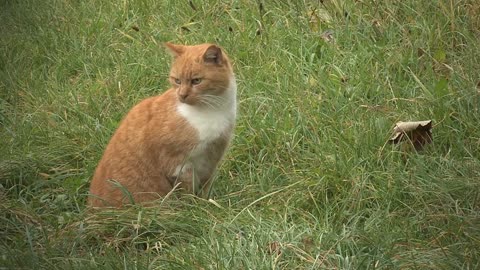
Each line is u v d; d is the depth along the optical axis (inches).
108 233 343.6
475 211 337.7
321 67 435.5
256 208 363.9
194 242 331.0
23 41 519.2
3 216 353.7
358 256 314.5
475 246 313.7
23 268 312.7
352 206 352.2
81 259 319.0
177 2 522.0
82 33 518.3
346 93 419.8
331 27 475.8
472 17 453.4
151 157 363.3
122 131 368.8
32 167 396.8
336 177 366.3
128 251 333.1
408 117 399.5
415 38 450.6
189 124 356.5
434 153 377.4
